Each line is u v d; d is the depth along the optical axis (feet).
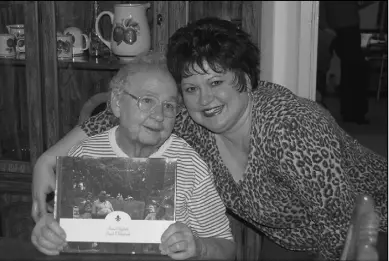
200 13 6.93
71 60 5.34
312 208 3.51
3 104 5.15
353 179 4.24
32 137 5.16
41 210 3.51
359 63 10.39
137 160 2.94
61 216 2.89
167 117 3.23
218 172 4.03
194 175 3.47
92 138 3.53
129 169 2.94
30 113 5.13
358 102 10.63
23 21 5.01
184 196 3.43
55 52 5.03
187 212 3.50
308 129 3.32
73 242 2.86
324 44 9.26
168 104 3.23
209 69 3.32
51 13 4.93
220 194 4.13
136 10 5.37
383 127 10.41
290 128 3.33
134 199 2.92
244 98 3.57
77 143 3.81
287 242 4.32
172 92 3.24
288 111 3.42
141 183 2.93
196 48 3.29
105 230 2.88
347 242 2.64
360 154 4.40
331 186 3.30
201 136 4.05
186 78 3.40
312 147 3.29
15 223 4.87
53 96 5.11
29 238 3.12
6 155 5.22
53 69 5.06
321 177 3.29
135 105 3.18
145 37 5.44
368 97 10.61
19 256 2.89
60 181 2.93
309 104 3.86
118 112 3.30
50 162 3.64
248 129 3.74
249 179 3.80
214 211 3.52
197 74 3.36
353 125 10.65
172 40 3.49
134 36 5.36
